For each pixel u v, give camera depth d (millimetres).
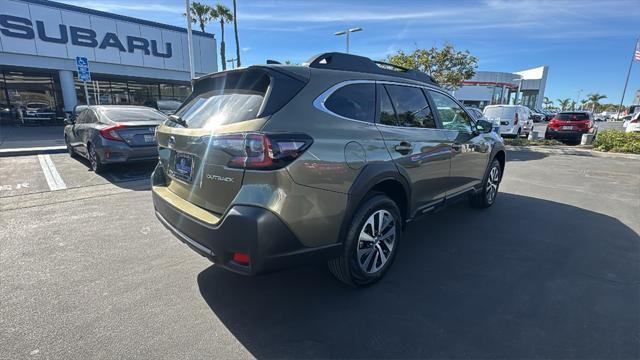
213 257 2334
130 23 20469
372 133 2803
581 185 6680
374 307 2674
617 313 2584
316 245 2420
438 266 3342
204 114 2754
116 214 4793
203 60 24281
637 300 2756
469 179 4367
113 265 3312
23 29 17219
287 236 2238
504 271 3242
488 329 2412
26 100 20266
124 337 2312
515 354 2174
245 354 2178
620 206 5285
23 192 5891
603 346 2238
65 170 7672
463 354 2176
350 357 2156
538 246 3803
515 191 6219
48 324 2432
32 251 3607
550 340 2297
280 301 2750
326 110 2539
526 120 17109
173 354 2166
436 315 2572
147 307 2652
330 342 2291
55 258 3451
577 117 14180
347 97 2758
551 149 12047
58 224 4398
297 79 2502
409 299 2779
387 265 3066
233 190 2287
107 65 20062
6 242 3832
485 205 5086
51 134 15344
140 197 5629
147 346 2232
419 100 3514
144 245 3773
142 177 7035
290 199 2213
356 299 2779
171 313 2582
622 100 44656
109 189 6125
